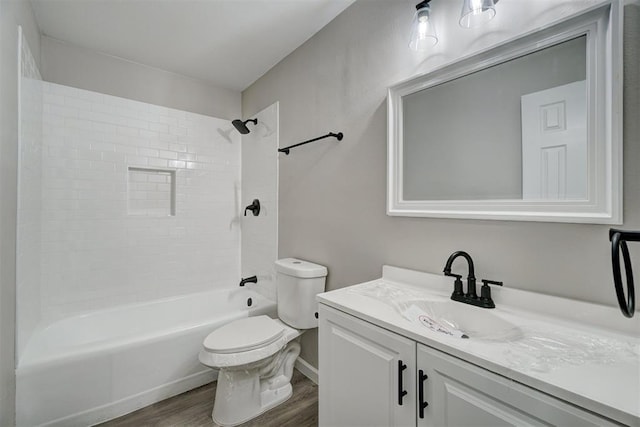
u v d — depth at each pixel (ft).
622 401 1.76
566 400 1.90
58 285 6.48
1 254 3.73
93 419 4.99
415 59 4.32
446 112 3.97
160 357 5.70
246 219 9.02
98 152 6.98
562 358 2.28
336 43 5.68
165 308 7.64
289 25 5.98
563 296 2.98
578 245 2.90
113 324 6.94
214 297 8.31
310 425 5.05
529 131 3.22
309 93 6.38
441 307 3.63
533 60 3.20
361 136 5.16
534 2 3.17
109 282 7.13
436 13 4.05
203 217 8.63
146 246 7.68
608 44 2.69
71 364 4.83
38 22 5.83
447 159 3.96
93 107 6.91
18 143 4.46
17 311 4.45
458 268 3.84
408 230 4.42
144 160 7.63
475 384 2.34
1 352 3.74
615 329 2.65
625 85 2.63
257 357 5.04
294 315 5.76
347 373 3.51
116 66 7.22
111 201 7.16
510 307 3.29
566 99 2.97
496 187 3.49
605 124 2.71
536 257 3.17
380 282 4.47
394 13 4.61
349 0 5.25
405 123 4.44
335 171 5.70
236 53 7.03
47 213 6.33
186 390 5.98
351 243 5.35
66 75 6.57
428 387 2.67
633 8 2.61
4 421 3.87
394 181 4.57
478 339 2.81
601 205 2.72
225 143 9.02
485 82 3.59
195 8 5.48
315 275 5.72
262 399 5.46
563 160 2.97
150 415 5.27
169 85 8.01
